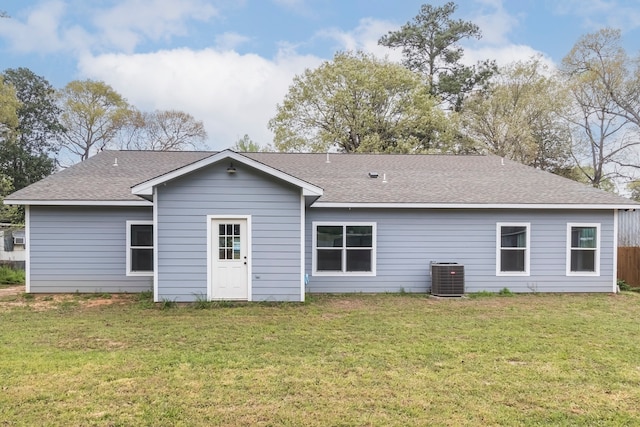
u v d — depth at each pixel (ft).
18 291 40.01
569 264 40.98
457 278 37.91
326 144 100.48
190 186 32.99
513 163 53.57
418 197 40.42
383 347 21.47
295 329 25.17
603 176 95.61
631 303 35.06
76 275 38.96
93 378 16.84
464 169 50.55
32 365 18.24
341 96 99.50
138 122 133.28
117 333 23.98
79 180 42.47
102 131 131.85
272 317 28.53
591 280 41.11
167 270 32.89
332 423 13.35
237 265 33.65
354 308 32.12
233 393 15.49
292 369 18.08
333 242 40.27
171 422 13.29
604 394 15.76
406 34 116.98
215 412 13.99
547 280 40.96
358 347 21.45
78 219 39.01
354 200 39.29
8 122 87.71
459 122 104.37
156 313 29.60
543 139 99.96
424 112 99.50
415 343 22.25
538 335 24.09
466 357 19.94
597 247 41.11
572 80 94.68
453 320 27.96
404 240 40.52
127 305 32.68
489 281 40.73
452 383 16.63
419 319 28.19
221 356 19.80
